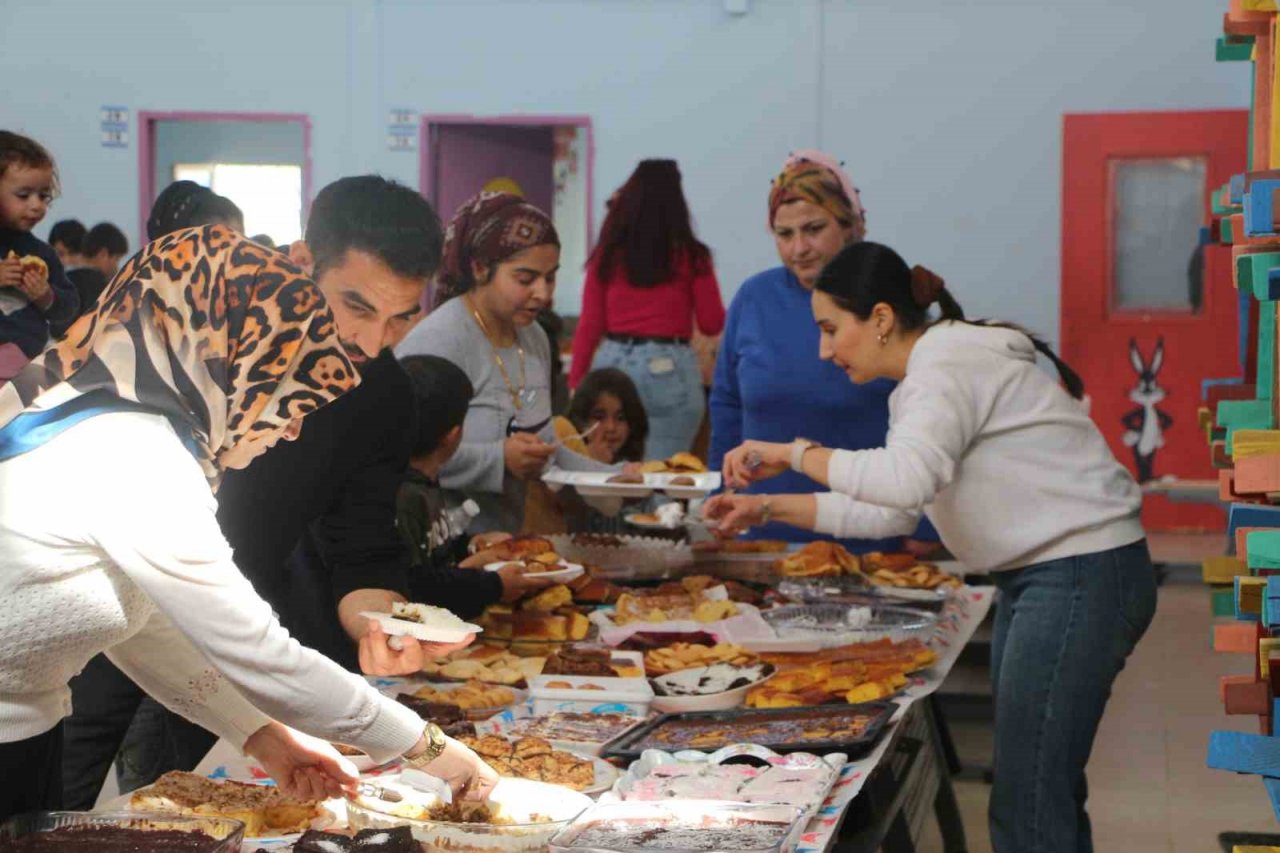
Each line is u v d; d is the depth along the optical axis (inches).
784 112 338.3
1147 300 333.1
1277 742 74.7
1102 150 329.7
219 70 346.6
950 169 336.2
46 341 167.9
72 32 345.4
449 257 154.6
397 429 101.5
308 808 80.2
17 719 65.8
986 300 337.7
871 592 149.0
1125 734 202.7
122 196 348.8
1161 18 327.3
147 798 79.9
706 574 160.4
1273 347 103.5
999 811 114.0
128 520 62.7
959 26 332.5
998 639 122.6
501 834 72.3
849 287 117.3
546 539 143.8
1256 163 108.7
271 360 65.4
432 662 112.0
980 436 112.8
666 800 77.4
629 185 239.3
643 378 238.5
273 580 100.3
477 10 342.3
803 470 116.8
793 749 93.9
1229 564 110.5
